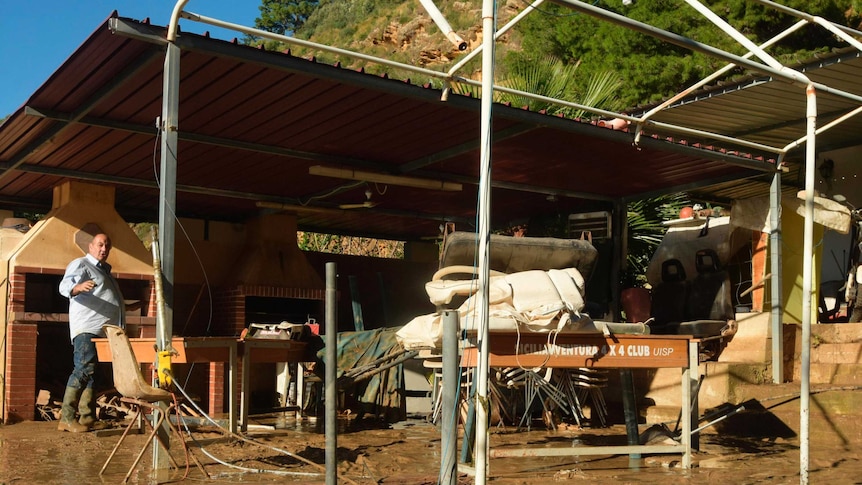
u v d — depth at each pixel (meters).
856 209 12.29
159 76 7.68
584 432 9.32
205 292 13.52
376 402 10.18
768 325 10.29
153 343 7.49
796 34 19.41
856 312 10.93
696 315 11.59
